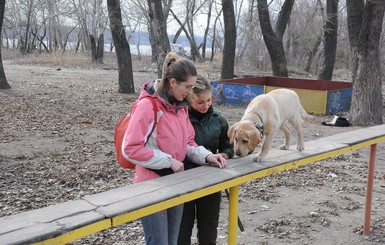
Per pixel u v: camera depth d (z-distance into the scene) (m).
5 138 9.02
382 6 11.32
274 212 5.62
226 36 17.50
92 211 2.25
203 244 3.53
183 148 3.12
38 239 1.94
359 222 5.39
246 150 3.44
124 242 4.68
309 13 37.19
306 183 6.78
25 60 35.84
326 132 10.97
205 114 3.56
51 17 49.59
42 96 14.91
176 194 2.53
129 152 2.81
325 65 19.06
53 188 6.25
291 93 4.02
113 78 23.27
